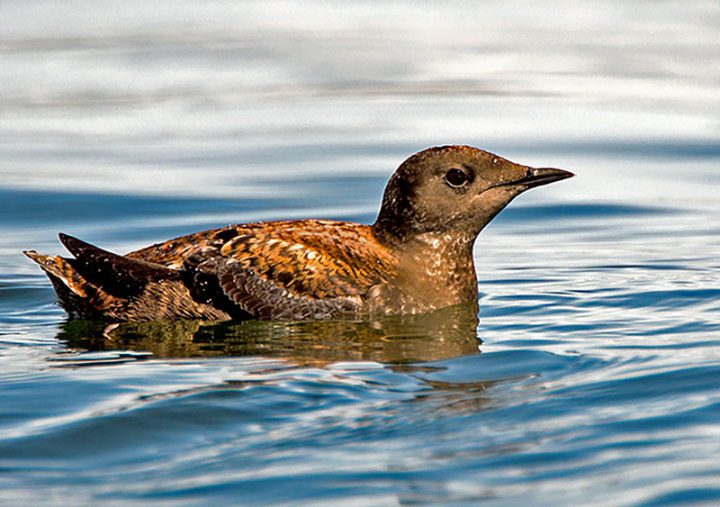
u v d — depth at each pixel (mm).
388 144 24516
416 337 12266
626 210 20094
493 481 7703
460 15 38250
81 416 9297
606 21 36531
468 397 9664
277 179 22094
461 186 13578
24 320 13602
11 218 19609
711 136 25000
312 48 33625
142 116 27344
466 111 27250
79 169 22828
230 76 30469
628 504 7211
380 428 8883
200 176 22375
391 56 32562
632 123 26000
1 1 38844
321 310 13117
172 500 7559
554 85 29281
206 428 9008
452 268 13781
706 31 34594
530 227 19219
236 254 13266
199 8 38938
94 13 37688
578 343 11688
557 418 8945
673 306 13406
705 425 8586
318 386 10078
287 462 8195
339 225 13969
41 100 28344
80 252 13289
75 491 7766
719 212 19844
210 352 11680
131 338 12391
